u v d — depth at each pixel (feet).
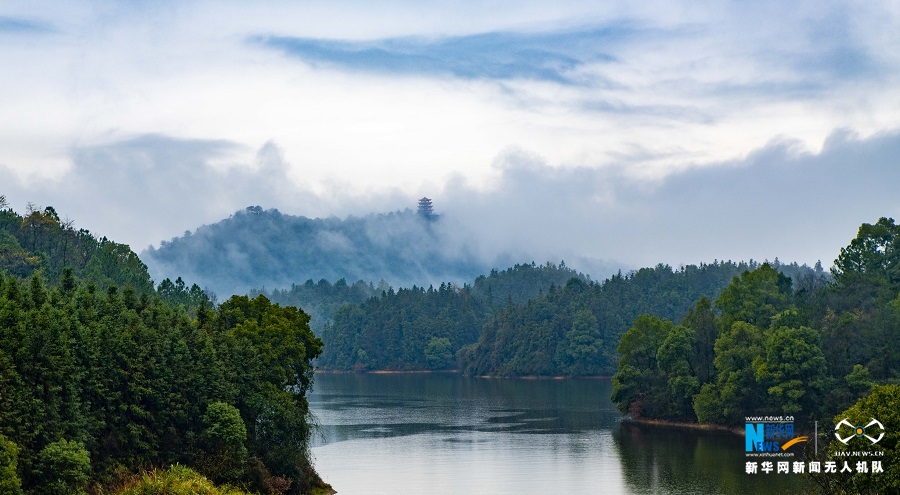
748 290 589.73
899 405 229.86
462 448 464.65
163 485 250.98
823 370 474.49
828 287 619.67
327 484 355.15
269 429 330.34
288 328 366.02
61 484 233.55
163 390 287.89
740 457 431.84
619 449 461.78
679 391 562.25
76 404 251.39
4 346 240.12
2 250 599.57
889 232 622.95
